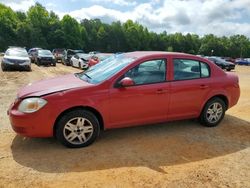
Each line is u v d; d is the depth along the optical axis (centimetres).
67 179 359
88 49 8988
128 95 473
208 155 445
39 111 424
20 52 1825
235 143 500
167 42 11400
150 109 498
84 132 455
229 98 589
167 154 443
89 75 519
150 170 388
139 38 10306
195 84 537
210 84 557
